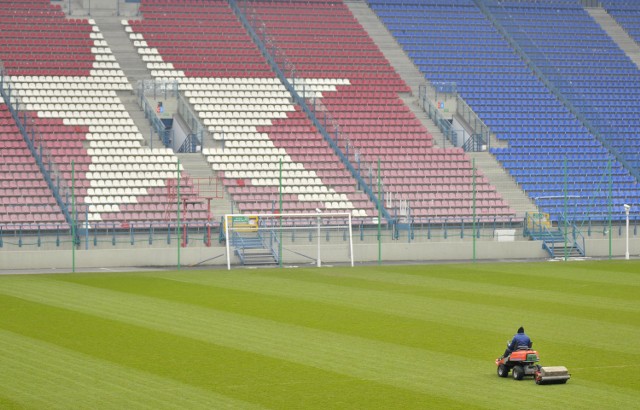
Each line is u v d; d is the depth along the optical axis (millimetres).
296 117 93500
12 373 34312
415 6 112438
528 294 55750
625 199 90438
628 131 100625
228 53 99750
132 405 30016
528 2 116375
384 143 92375
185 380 33375
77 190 79250
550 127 98938
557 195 89938
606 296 54938
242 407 29891
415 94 100750
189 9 104438
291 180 85562
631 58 111312
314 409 29781
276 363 36125
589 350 39094
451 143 95500
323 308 49844
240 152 87750
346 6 110250
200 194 82125
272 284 60219
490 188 88438
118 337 41250
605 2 119500
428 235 81375
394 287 58844
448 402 30547
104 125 86938
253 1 107500
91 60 94438
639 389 32438
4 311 48344
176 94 92375
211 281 61750
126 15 102812
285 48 102188
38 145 83125
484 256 79125
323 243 78812
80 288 57750
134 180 81812
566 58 108812
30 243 73125
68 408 29641
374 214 83250
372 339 41125
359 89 98938
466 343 40344
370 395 31422
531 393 31750
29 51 94125
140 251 72188
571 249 81062
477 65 105375
